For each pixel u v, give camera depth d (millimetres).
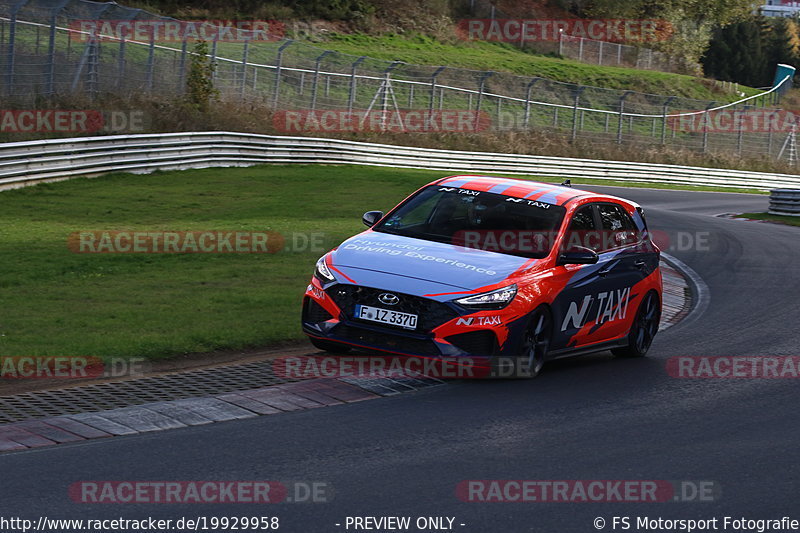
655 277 20953
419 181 61438
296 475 11703
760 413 16156
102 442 12617
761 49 164500
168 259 29062
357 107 81625
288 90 78375
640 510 11242
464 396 15969
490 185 19734
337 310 16766
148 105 60219
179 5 102062
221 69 74438
